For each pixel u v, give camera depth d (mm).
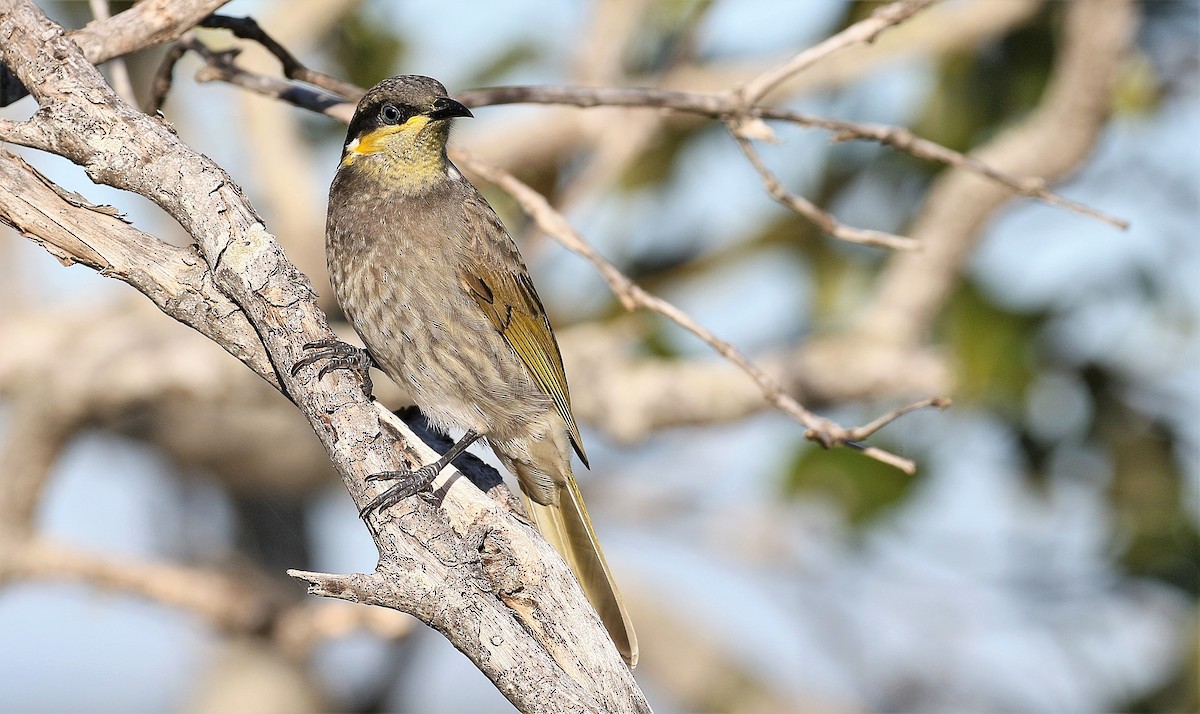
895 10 8203
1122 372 12180
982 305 12273
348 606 11094
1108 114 11477
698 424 12289
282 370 6398
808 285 13523
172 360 12070
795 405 8031
